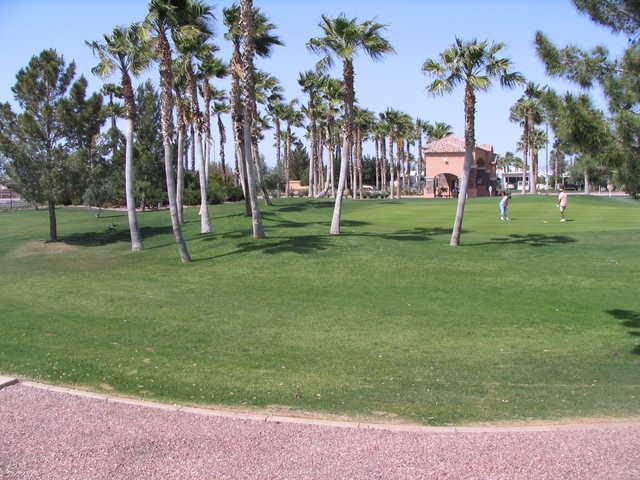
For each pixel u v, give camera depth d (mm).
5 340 11016
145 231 30844
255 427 6414
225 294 16375
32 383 8078
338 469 5293
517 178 134875
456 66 21578
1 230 35156
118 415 6793
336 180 98562
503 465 5359
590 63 9062
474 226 29141
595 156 8898
